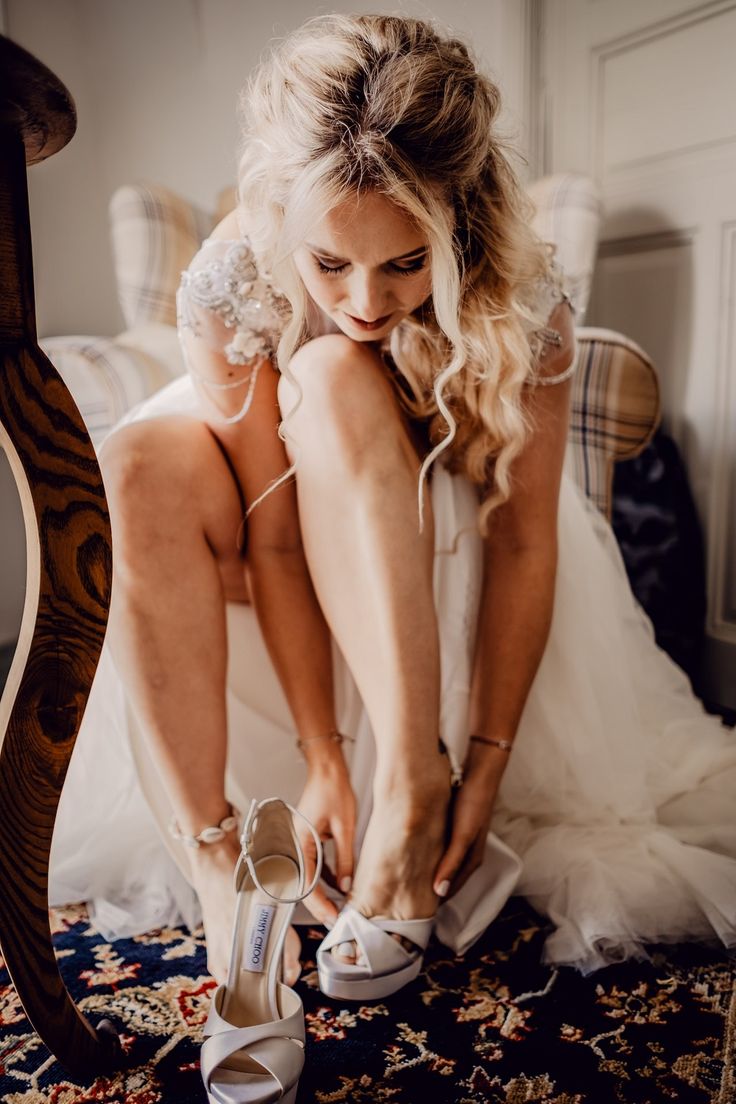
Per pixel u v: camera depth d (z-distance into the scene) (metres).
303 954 0.96
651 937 0.94
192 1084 0.76
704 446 1.83
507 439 1.02
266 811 0.89
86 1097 0.75
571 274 1.76
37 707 0.65
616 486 1.84
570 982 0.91
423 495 0.96
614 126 1.92
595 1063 0.78
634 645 1.34
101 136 2.69
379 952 0.86
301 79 0.82
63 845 1.10
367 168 0.77
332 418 0.91
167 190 2.06
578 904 0.95
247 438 1.01
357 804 1.06
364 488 0.90
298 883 0.88
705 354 1.80
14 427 0.61
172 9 2.47
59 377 0.64
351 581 0.92
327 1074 0.77
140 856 1.08
